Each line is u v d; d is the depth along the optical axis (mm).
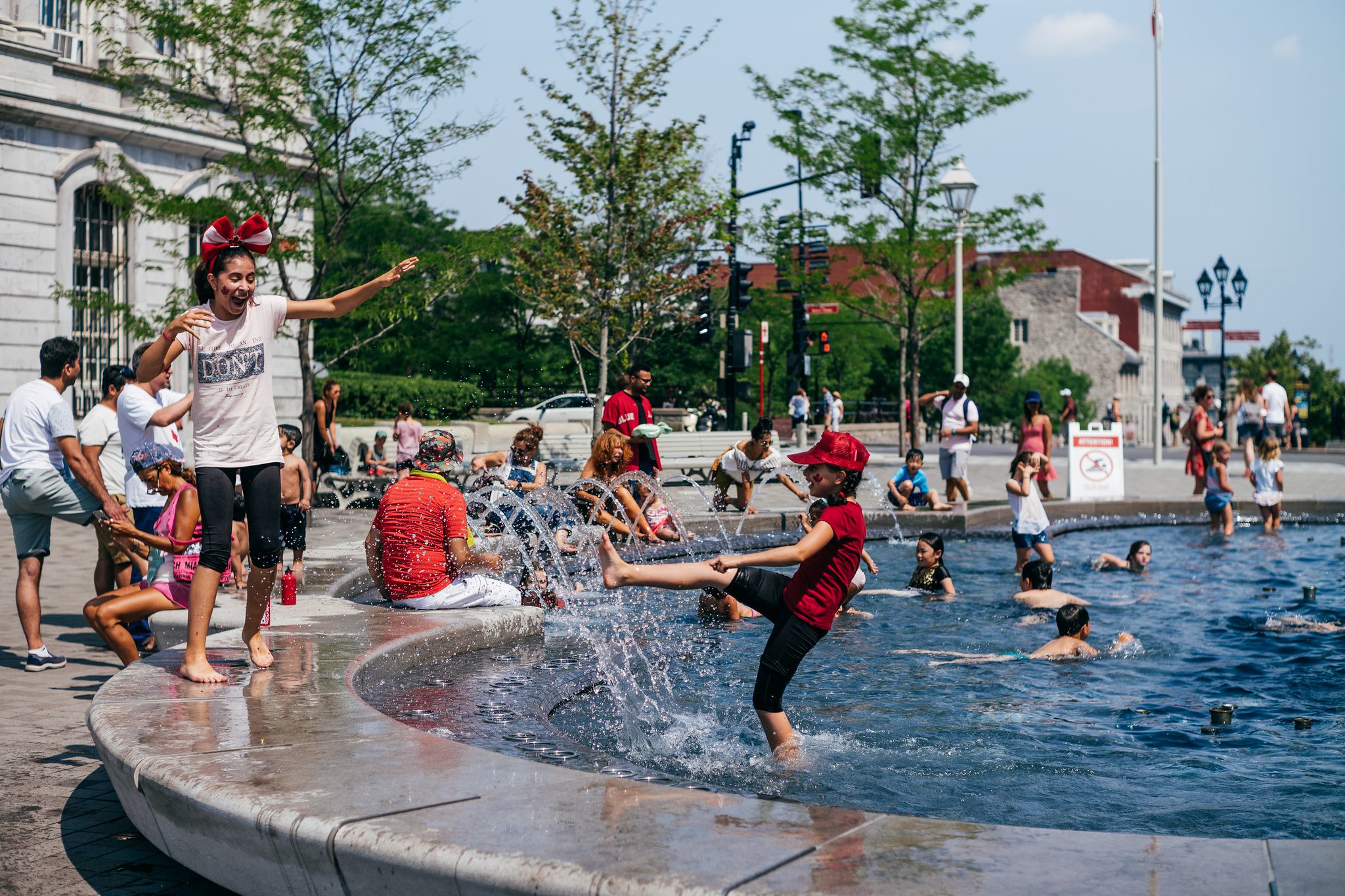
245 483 5324
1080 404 79375
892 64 26672
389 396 31047
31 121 20781
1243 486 22844
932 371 68062
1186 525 18109
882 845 3025
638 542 12242
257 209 18984
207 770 3736
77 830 4391
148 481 7273
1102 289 98062
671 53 22125
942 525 16375
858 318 52219
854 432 46469
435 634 6828
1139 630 9219
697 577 5016
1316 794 4910
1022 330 90062
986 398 68312
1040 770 5266
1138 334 96562
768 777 4992
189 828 3594
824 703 6633
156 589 7008
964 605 10461
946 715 6367
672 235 22781
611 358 24016
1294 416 52125
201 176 23672
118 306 19344
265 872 3395
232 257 5066
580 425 27797
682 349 41312
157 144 22875
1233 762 5465
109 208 22516
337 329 23125
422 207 36031
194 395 5176
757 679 5285
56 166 21312
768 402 46562
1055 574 12695
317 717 4500
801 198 31547
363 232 34656
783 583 5262
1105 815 4582
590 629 8648
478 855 2959
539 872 2854
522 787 3539
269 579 5457
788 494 19422
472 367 34656
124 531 6906
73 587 10836
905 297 30438
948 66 26703
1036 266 29031
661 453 22328
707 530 14586
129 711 4586
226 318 5117
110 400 8258
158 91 21812
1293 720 6336
